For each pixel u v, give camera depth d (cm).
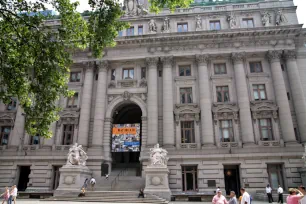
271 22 3931
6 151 3703
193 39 3869
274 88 3631
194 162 3375
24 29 1939
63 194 2822
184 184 3372
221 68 3894
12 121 3925
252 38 3791
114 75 4072
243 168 3281
